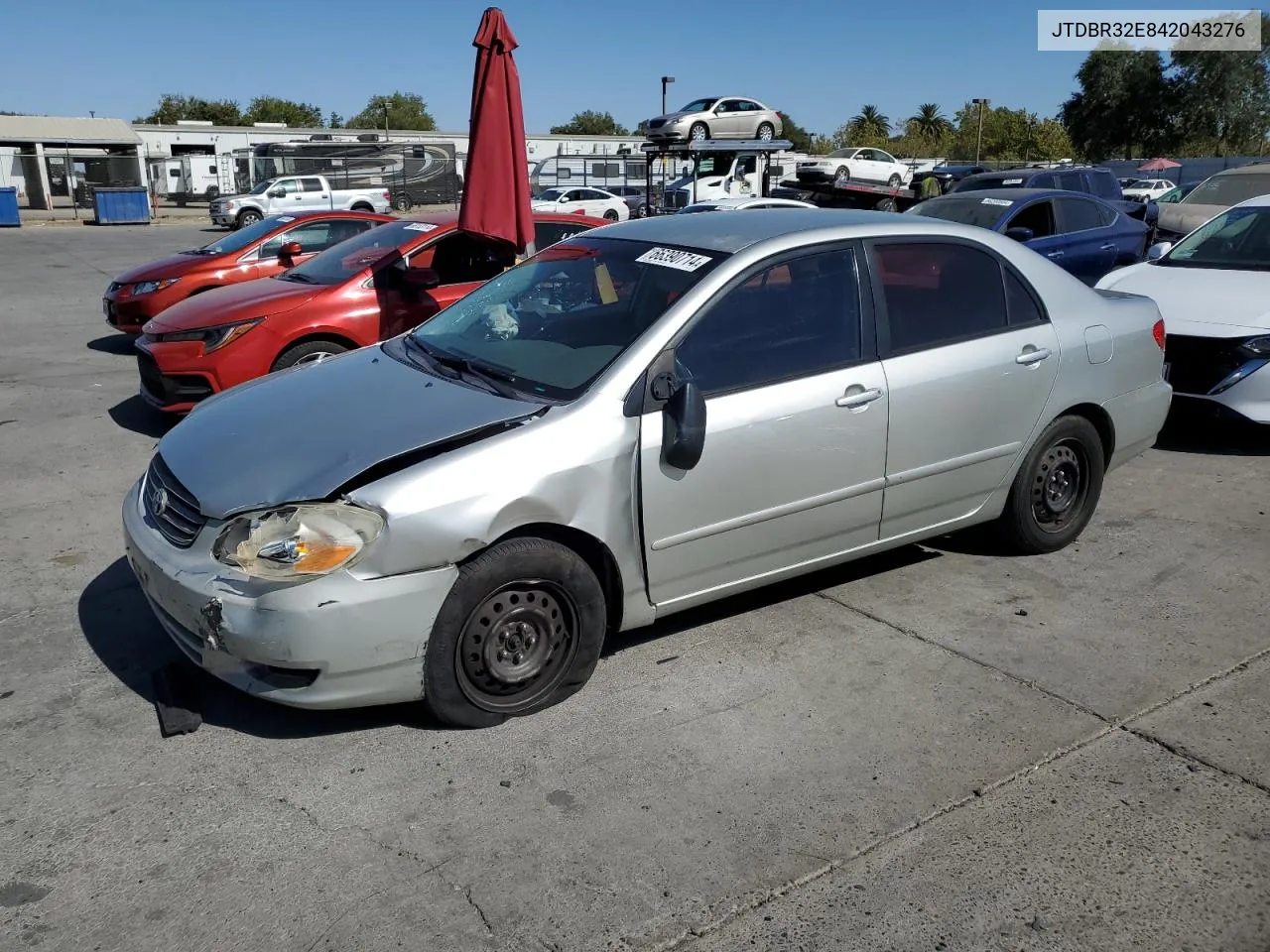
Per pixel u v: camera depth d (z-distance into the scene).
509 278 4.57
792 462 3.81
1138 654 3.99
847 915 2.62
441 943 2.52
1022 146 67.44
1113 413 4.89
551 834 2.92
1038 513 4.83
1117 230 10.91
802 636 4.14
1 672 3.84
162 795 3.09
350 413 3.60
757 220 4.26
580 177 38.81
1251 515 5.52
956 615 4.33
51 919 2.59
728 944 2.52
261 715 3.53
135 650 4.02
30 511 5.64
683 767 3.24
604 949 2.51
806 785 3.15
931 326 4.23
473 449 3.25
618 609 3.66
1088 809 3.03
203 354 6.72
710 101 28.34
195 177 44.28
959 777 3.19
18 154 38.59
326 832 2.93
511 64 6.92
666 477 3.54
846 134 83.00
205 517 3.24
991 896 2.68
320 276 7.50
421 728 3.45
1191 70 52.28
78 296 15.14
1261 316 6.39
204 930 2.56
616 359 3.56
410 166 39.25
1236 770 3.22
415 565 3.12
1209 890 2.70
